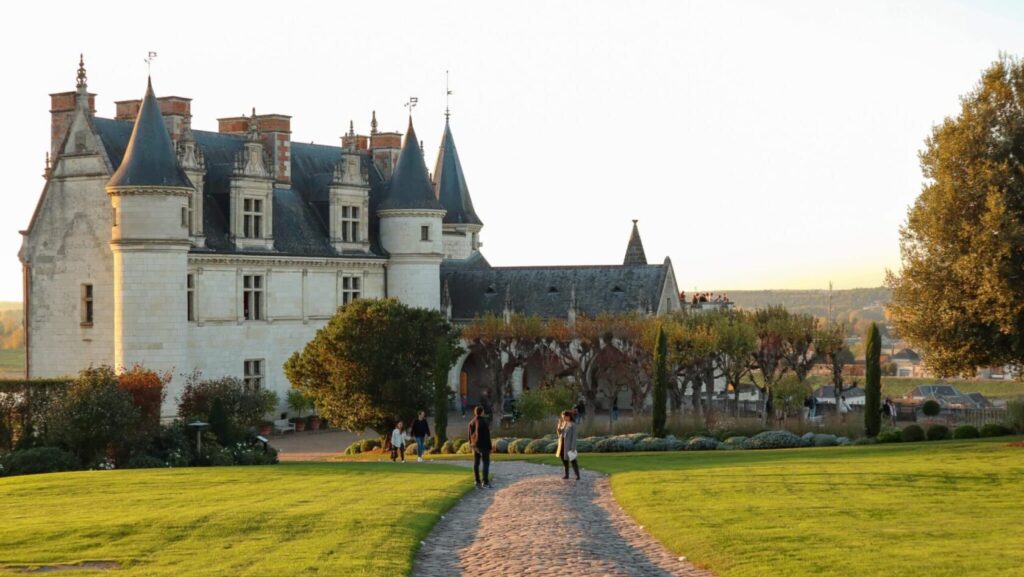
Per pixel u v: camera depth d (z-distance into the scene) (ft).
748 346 220.02
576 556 71.10
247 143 236.43
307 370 194.90
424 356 193.88
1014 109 139.13
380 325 190.80
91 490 100.01
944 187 138.92
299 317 249.34
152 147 204.33
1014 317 133.08
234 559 67.51
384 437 194.49
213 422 153.48
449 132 336.90
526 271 296.71
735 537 72.43
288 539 74.13
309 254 250.57
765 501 88.79
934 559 63.98
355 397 190.49
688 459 137.80
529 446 166.30
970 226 134.72
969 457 124.26
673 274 292.61
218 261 228.22
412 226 272.72
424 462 145.89
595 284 289.12
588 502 95.55
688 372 225.56
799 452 145.59
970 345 139.33
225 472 118.11
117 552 70.28
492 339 227.40
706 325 228.02
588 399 223.92
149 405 150.30
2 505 91.20
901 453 134.41
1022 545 68.64
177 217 205.26
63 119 221.46
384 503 89.25
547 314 285.84
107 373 147.33
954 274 138.51
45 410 147.84
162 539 74.38
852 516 81.10
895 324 147.43
